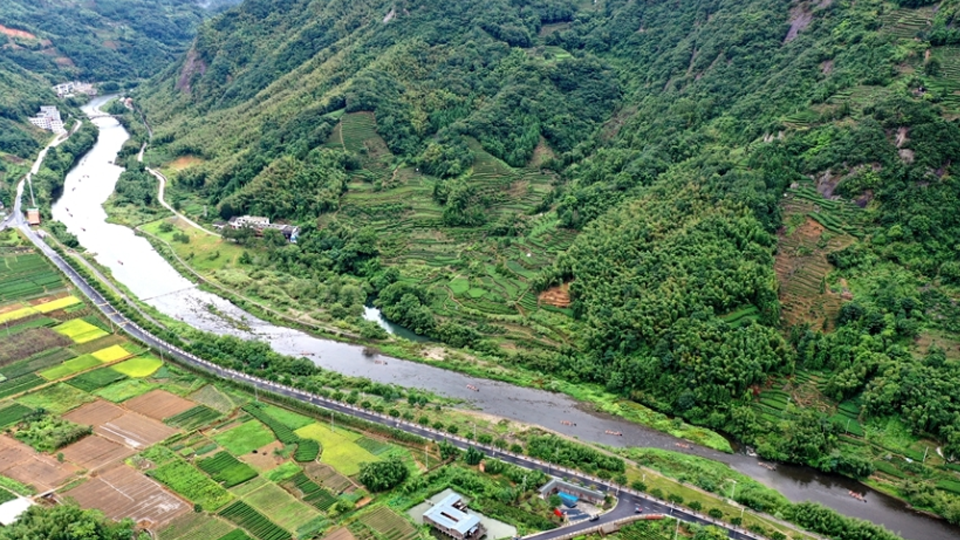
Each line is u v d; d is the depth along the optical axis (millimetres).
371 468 127062
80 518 112312
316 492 125125
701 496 126875
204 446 137625
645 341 165375
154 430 142625
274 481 128000
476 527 116000
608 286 181500
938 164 174125
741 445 145250
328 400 154750
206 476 128750
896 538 115125
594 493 124562
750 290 166000
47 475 128250
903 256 166750
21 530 108750
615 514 121375
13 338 177375
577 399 160625
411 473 130750
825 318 162250
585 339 173000
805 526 120062
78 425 142375
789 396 151875
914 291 160500
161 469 130125
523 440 142625
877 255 169250
